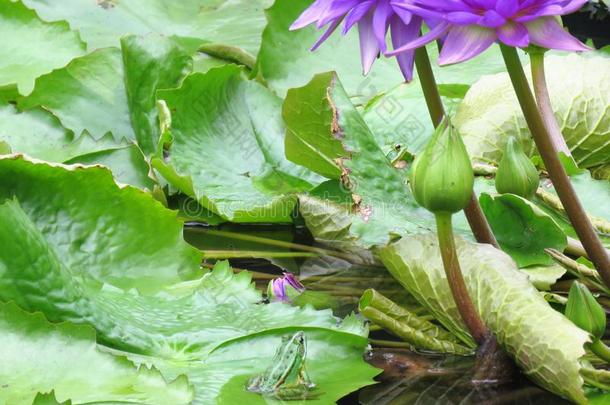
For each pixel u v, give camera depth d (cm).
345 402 144
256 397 140
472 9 132
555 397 144
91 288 154
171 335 148
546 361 143
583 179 173
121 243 160
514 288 147
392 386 146
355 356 149
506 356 147
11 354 140
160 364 144
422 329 153
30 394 137
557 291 165
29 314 141
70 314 145
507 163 161
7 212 144
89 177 158
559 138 171
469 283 149
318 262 171
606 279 149
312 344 148
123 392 138
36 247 145
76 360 140
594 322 144
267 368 144
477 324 148
